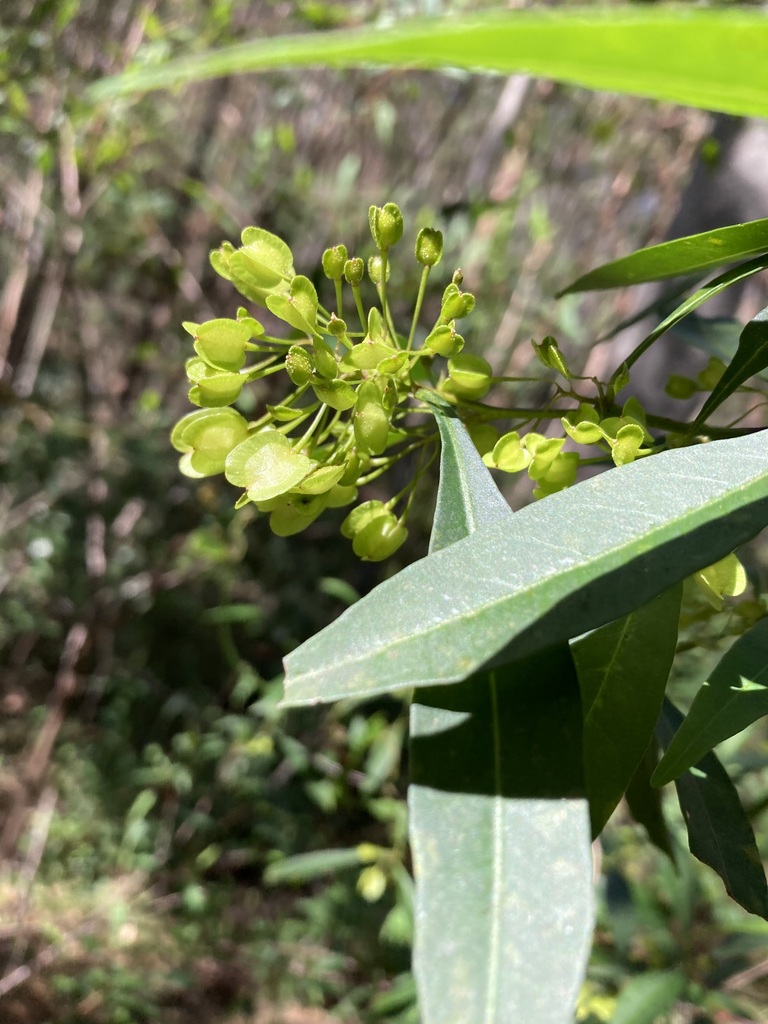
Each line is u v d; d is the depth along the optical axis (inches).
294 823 24.6
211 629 29.2
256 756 24.1
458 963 2.9
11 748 26.6
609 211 27.3
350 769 18.8
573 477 5.1
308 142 30.1
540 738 3.4
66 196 20.0
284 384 22.0
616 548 3.7
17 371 27.9
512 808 3.3
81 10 21.0
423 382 5.7
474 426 5.5
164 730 28.8
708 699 4.3
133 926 23.1
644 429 4.7
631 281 6.3
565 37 2.1
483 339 25.8
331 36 2.1
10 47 17.9
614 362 13.4
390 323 5.5
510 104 24.6
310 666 3.4
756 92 2.3
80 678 26.1
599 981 13.0
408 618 3.5
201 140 30.1
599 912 13.7
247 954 23.6
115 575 26.8
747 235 5.5
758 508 3.8
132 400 31.6
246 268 5.0
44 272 25.0
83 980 21.3
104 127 19.6
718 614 6.5
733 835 5.1
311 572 29.5
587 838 3.2
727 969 12.7
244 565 29.0
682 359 12.2
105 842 25.4
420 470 5.4
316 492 4.7
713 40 2.1
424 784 3.3
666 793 15.7
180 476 28.0
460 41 2.1
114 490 28.5
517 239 28.9
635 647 4.6
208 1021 22.1
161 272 27.8
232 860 25.5
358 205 28.9
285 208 28.0
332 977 23.0
